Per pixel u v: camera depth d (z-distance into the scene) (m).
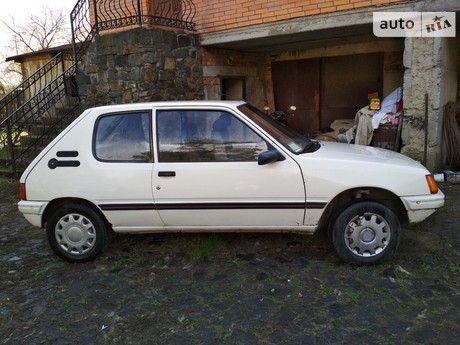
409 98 6.76
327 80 10.34
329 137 9.11
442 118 6.94
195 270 4.11
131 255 4.54
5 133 10.05
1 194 7.69
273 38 8.24
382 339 2.89
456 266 3.88
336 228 3.91
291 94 10.98
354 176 3.79
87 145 4.20
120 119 4.21
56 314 3.46
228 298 3.55
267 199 3.92
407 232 4.70
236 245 4.62
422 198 3.78
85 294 3.76
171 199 4.05
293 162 3.88
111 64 8.03
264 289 3.66
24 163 8.92
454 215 5.18
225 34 8.47
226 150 4.01
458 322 3.04
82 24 8.98
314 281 3.75
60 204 4.36
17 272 4.32
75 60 9.07
